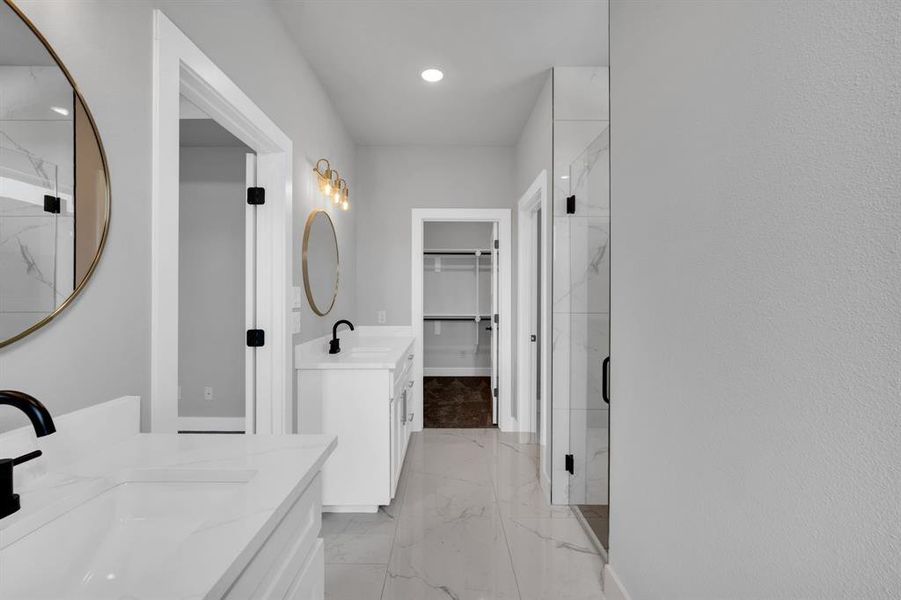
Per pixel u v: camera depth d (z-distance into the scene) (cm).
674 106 128
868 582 69
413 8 223
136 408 112
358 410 245
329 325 315
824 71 76
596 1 219
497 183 416
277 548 81
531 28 239
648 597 144
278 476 87
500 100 325
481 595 181
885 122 66
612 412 176
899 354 64
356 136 393
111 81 109
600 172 254
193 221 409
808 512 80
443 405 504
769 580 90
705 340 112
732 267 101
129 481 90
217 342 408
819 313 77
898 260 64
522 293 387
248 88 189
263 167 222
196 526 84
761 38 91
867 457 69
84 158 100
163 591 54
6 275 83
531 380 388
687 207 121
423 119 358
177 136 133
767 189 90
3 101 82
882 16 66
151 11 124
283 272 221
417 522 239
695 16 117
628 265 161
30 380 89
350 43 252
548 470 269
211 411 407
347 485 244
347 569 197
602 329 251
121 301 112
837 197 74
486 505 260
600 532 228
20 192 85
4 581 64
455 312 691
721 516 106
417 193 415
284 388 221
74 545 76
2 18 82
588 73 277
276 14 221
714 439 109
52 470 88
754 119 94
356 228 412
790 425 84
